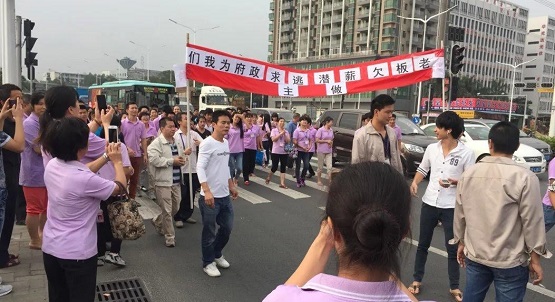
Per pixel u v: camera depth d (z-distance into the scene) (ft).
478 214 8.97
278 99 262.67
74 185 8.43
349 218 3.50
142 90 74.74
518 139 8.87
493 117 196.13
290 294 3.59
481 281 9.17
